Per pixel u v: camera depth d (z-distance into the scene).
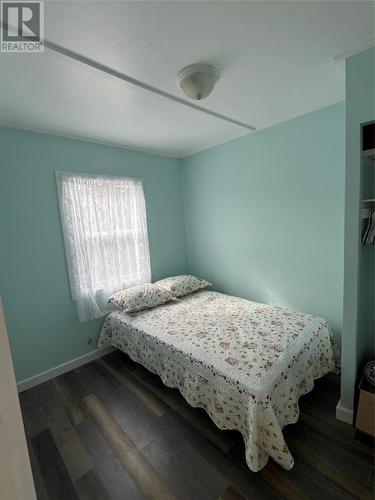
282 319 2.11
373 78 1.31
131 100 1.74
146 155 2.97
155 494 1.29
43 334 2.28
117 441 1.61
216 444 1.54
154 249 3.11
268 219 2.53
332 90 1.76
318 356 1.92
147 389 2.11
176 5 1.00
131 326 2.25
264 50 1.31
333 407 1.77
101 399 2.01
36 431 1.73
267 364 1.50
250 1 1.00
